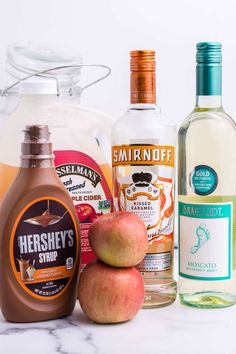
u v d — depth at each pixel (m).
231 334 0.99
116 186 1.11
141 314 1.08
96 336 0.98
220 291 1.09
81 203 1.17
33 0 1.54
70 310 1.07
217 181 1.08
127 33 1.59
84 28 1.57
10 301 1.02
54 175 1.03
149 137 1.11
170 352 0.92
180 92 1.64
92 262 1.04
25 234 1.01
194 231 1.08
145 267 1.10
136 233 1.01
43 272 1.03
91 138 1.19
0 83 1.50
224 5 1.64
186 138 1.09
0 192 1.13
